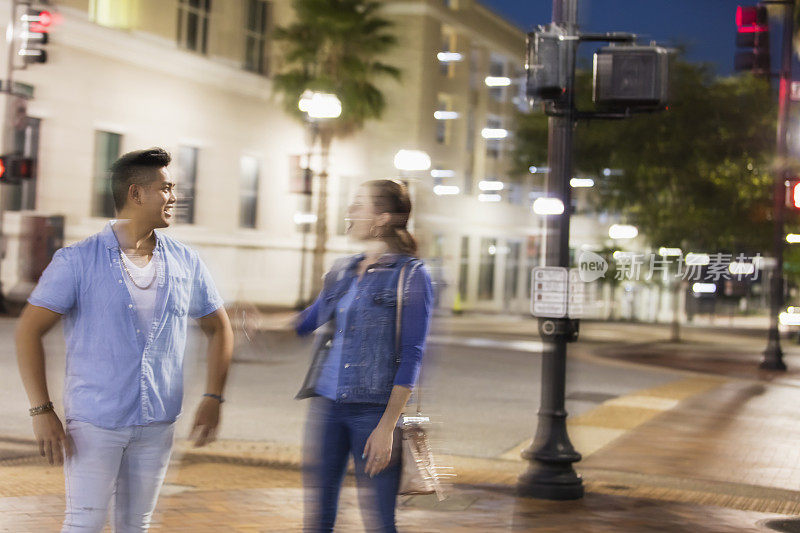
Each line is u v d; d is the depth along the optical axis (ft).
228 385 38.24
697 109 82.99
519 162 105.40
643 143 84.84
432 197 109.19
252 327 14.34
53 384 31.42
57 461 10.72
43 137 60.80
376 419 11.93
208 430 11.80
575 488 21.66
